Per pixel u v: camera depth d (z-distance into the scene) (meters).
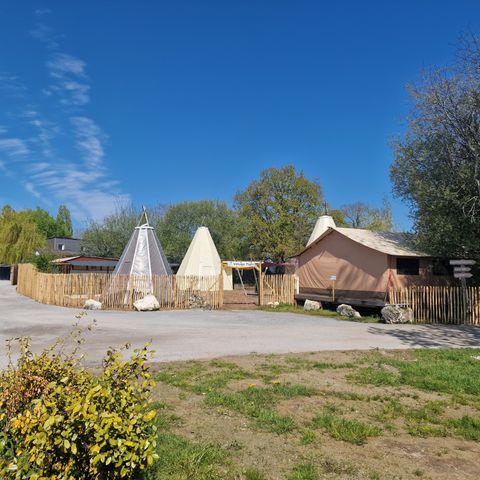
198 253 35.41
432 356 10.42
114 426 3.07
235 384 7.55
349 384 7.70
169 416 5.82
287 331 14.82
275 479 4.16
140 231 26.88
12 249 52.81
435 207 19.64
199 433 5.25
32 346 11.34
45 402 3.11
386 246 21.48
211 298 24.61
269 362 9.45
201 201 55.41
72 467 3.09
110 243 53.62
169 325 16.30
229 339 12.88
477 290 17.81
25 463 3.07
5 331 14.39
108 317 18.95
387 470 4.41
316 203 46.56
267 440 5.09
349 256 22.77
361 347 11.65
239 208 49.81
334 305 23.52
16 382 3.97
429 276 21.56
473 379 8.03
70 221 88.75
